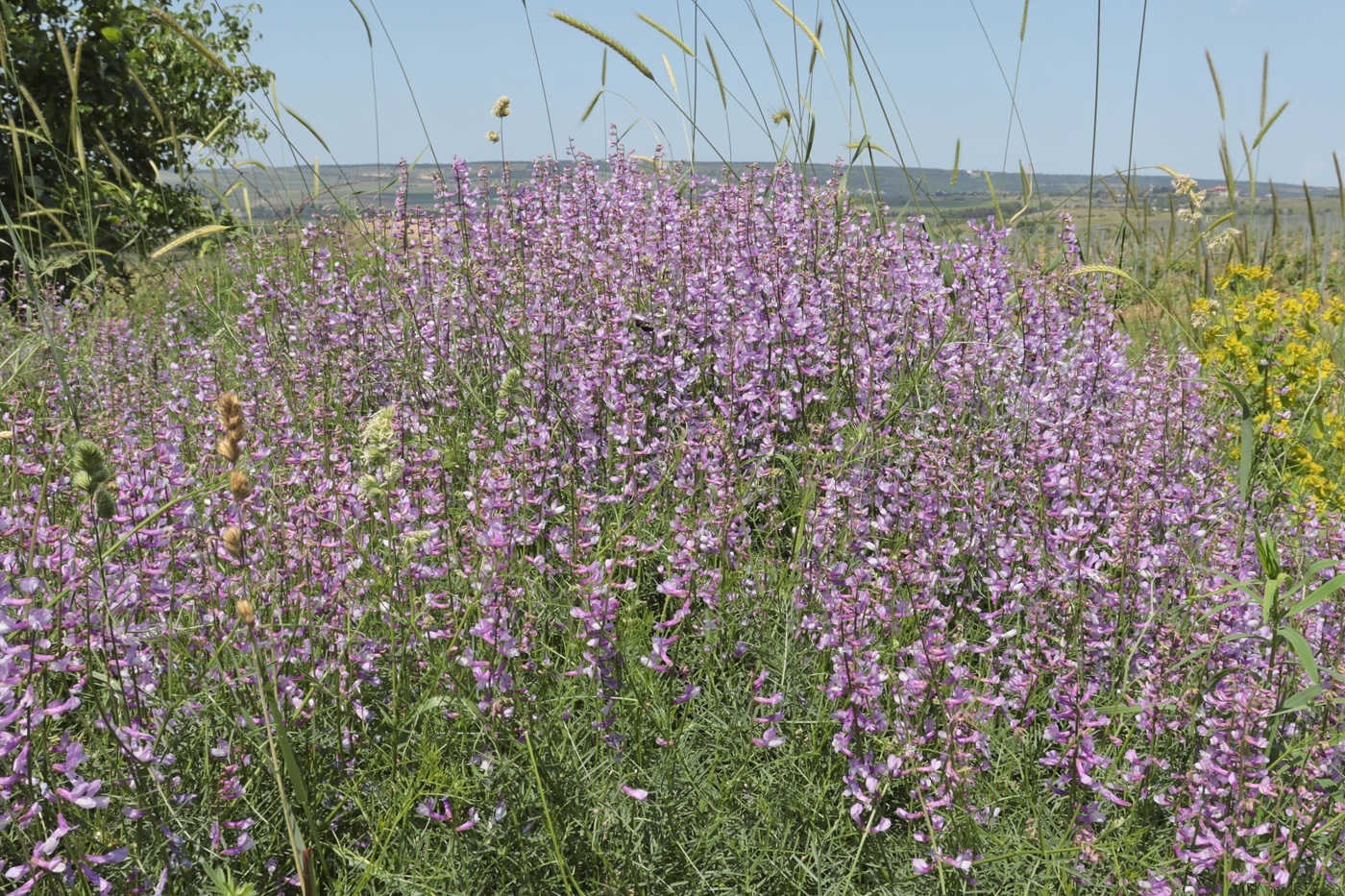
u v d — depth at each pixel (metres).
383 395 5.41
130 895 2.42
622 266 5.48
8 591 2.40
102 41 9.82
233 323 7.16
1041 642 3.20
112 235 9.73
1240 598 3.47
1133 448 4.53
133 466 3.37
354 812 2.88
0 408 4.54
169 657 2.89
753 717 3.08
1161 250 7.39
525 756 2.86
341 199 6.59
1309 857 2.86
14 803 2.30
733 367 4.45
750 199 5.62
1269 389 5.98
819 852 2.86
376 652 3.17
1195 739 3.19
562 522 3.84
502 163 6.63
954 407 4.60
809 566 3.50
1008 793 3.11
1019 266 5.67
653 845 2.83
